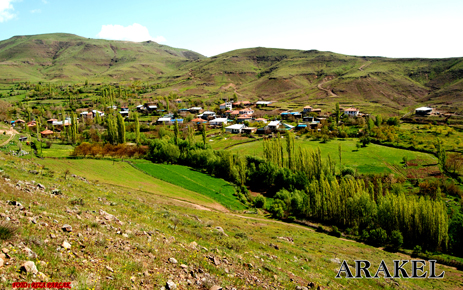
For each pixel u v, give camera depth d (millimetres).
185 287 12797
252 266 18906
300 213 71750
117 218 20172
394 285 29641
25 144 112188
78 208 19766
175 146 107562
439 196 72438
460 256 52594
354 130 149000
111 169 78125
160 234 19719
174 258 15641
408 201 62531
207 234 25297
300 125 163375
